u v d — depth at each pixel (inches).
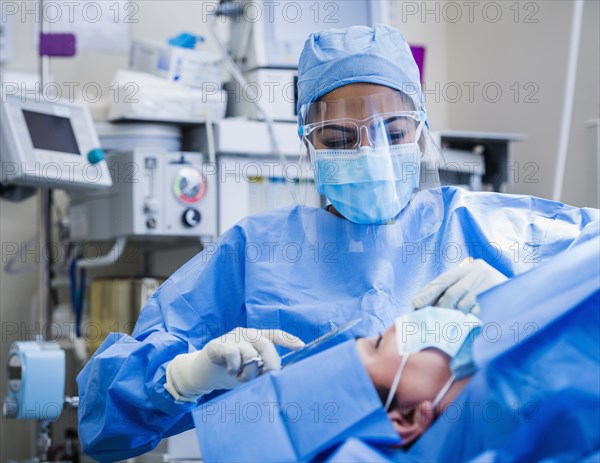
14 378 83.8
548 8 121.3
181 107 100.2
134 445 56.0
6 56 112.6
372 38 57.6
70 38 98.3
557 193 104.6
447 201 55.6
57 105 94.1
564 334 42.3
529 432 40.7
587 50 114.7
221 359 47.6
